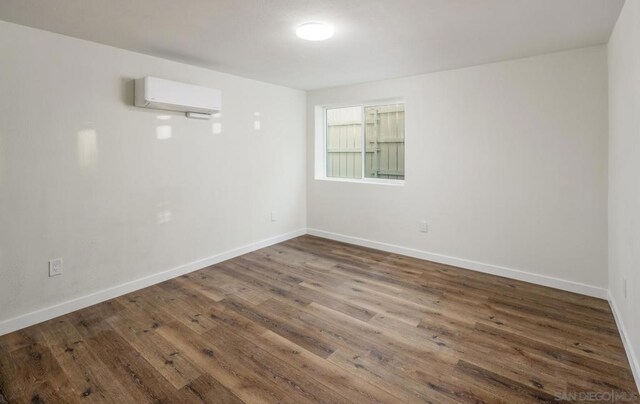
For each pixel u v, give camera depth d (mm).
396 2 1989
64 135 2566
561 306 2732
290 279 3352
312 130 4859
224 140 3779
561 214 3023
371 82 4156
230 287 3154
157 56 3061
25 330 2393
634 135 1869
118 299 2898
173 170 3314
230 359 2061
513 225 3287
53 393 1770
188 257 3514
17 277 2396
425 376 1900
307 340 2270
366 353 2121
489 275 3432
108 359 2057
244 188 4066
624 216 2180
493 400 1713
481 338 2281
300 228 4984
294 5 2031
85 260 2744
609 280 2793
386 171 4449
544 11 2125
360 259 3951
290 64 3336
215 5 2025
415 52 2938
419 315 2611
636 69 1795
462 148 3533
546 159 3059
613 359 2033
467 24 2324
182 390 1792
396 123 4297
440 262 3803
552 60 2957
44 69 2436
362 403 1700
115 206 2904
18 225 2385
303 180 4949
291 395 1756
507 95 3213
